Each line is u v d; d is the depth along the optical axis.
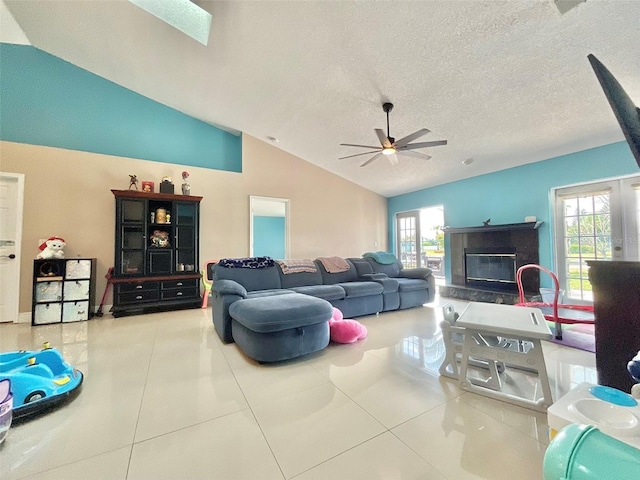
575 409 0.92
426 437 1.27
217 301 2.88
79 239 3.83
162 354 2.33
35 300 3.31
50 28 3.33
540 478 1.03
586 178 3.54
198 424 1.37
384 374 1.93
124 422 1.39
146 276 3.94
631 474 0.52
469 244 4.86
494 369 1.70
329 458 1.14
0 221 3.47
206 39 2.80
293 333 2.14
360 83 3.01
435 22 2.16
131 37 3.18
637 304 1.31
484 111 3.14
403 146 3.09
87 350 2.43
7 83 3.69
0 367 1.70
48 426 1.35
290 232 5.51
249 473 1.06
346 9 2.20
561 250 3.83
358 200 6.39
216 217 4.80
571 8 1.84
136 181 4.15
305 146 5.03
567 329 3.00
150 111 4.56
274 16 2.39
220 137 5.15
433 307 4.20
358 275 4.23
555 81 2.56
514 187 4.32
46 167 3.68
